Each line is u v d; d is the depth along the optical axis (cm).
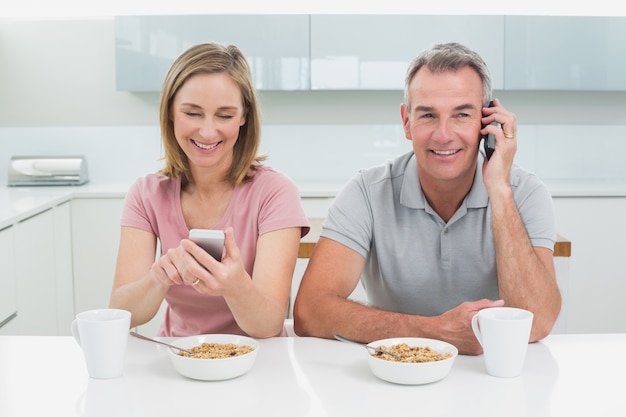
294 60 393
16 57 418
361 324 147
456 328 137
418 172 170
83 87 420
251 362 124
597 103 429
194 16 389
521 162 441
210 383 121
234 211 164
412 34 393
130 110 422
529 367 129
